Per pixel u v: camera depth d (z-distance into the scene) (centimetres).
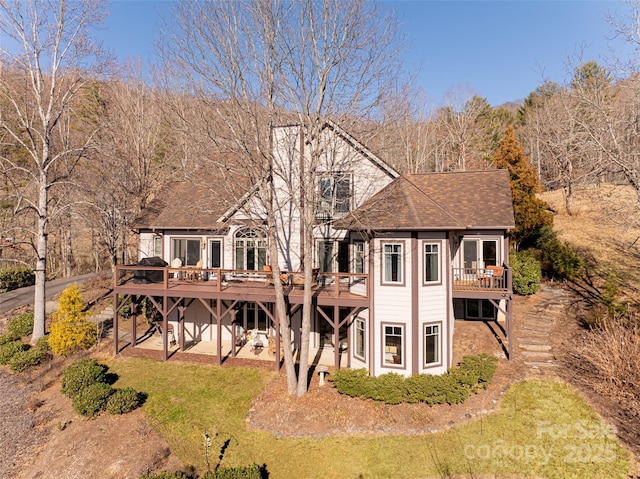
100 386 1297
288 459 1018
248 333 1777
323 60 1227
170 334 1747
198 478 941
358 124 1393
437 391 1204
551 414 1149
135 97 2984
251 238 1766
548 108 2834
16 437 1138
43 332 1789
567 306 1869
